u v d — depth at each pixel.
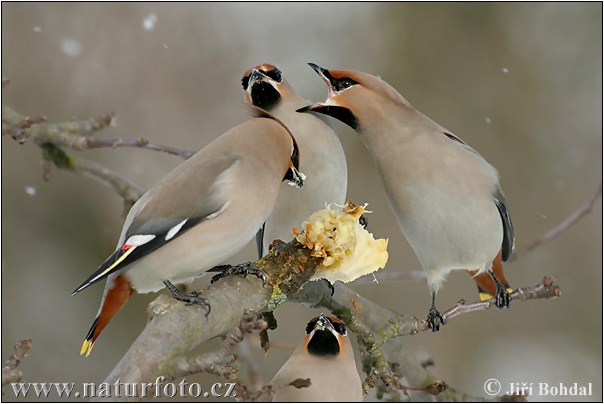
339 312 7.57
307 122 9.31
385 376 7.40
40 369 12.87
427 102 14.67
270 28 15.06
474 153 9.30
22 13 14.02
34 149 13.55
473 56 14.80
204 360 5.87
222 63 14.73
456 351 13.97
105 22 14.38
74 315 13.32
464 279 14.20
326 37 15.04
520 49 14.88
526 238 14.51
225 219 7.55
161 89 14.41
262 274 6.78
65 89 14.01
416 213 9.11
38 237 13.45
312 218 7.04
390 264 14.11
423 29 14.89
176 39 14.63
